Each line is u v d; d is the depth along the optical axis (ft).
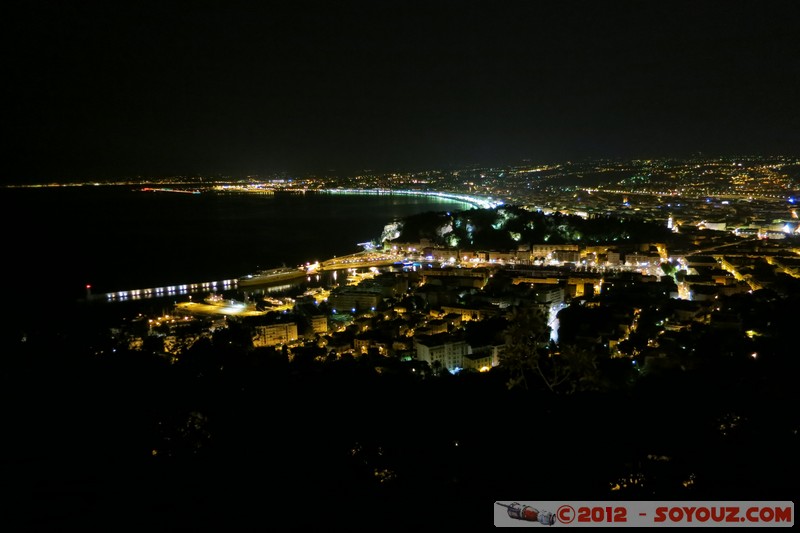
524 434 138.51
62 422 133.39
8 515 97.81
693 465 121.19
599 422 144.46
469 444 135.64
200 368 249.75
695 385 192.13
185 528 98.32
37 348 222.89
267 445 134.51
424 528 101.76
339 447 134.72
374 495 112.06
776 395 163.12
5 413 135.95
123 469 115.96
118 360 215.72
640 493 112.27
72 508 101.35
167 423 141.79
